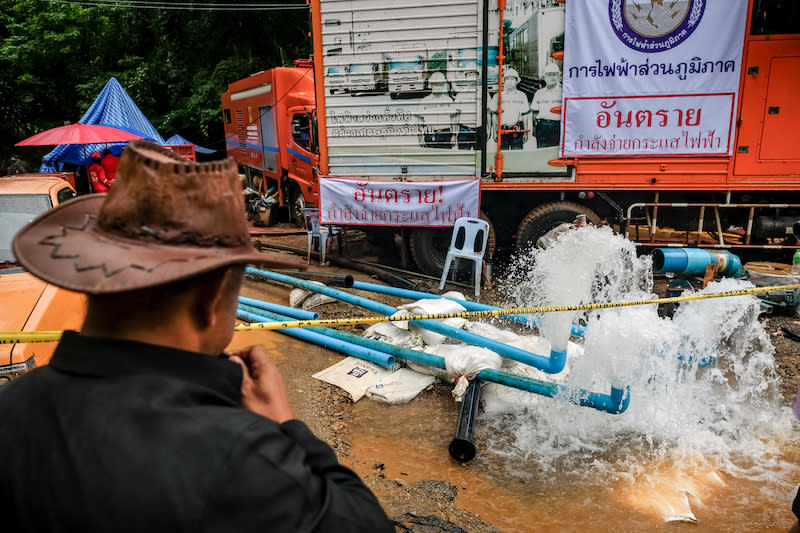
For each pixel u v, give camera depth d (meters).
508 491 3.44
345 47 7.10
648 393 4.24
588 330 3.91
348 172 7.50
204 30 17.66
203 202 0.86
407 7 6.83
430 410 4.34
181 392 0.82
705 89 6.38
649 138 6.62
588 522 3.17
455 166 7.18
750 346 5.39
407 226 7.43
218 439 0.77
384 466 3.67
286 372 4.86
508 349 4.32
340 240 8.68
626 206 7.31
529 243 7.30
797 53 6.20
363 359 5.01
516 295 6.19
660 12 6.22
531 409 4.28
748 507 3.29
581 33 6.45
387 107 7.18
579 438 3.98
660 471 3.62
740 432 4.03
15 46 19.77
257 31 17.75
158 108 19.64
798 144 6.43
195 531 0.72
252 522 0.73
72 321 4.16
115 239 0.86
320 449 0.93
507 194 7.59
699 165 6.63
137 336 0.86
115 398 0.80
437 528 3.02
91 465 0.75
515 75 6.77
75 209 0.98
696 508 3.29
